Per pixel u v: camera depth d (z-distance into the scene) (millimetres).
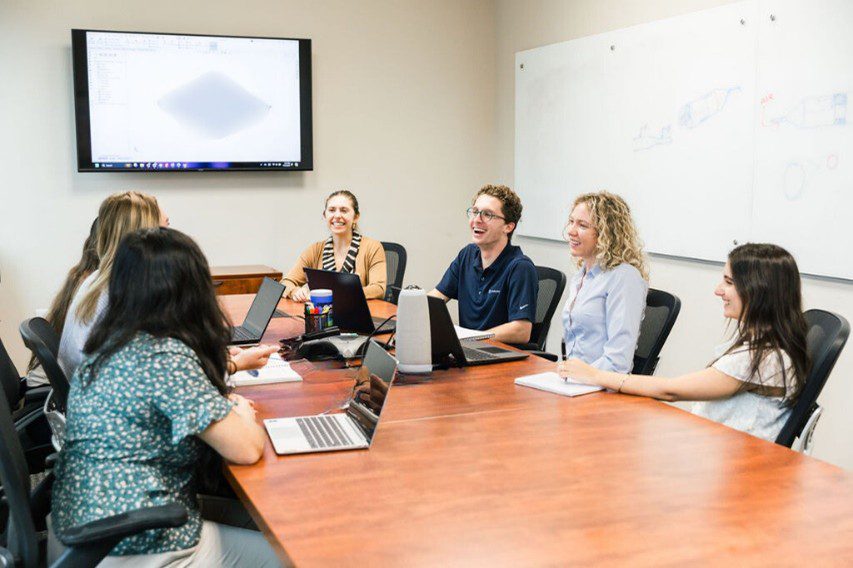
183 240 1722
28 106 4727
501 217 3225
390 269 4469
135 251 1682
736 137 3727
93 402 1639
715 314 3932
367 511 1460
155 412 1639
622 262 2754
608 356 2643
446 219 5785
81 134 4766
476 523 1403
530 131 5324
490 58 5750
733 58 3719
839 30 3221
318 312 2938
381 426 1972
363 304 2867
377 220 5602
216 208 5191
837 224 3277
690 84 3965
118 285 1688
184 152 5004
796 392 1997
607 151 4574
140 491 1603
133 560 1580
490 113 5797
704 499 1499
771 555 1270
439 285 3621
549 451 1775
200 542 1659
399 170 5613
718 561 1251
